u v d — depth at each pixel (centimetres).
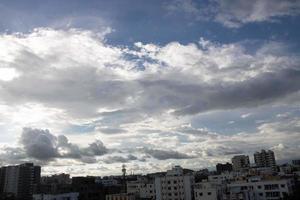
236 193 18025
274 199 18138
